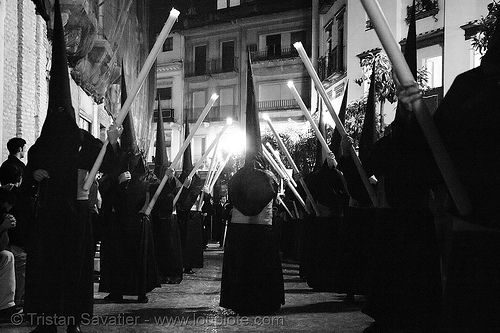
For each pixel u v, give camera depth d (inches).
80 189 209.6
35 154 203.3
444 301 104.6
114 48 838.5
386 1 821.9
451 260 105.0
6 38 423.5
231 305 271.7
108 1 771.4
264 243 273.7
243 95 1664.6
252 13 1644.9
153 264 319.3
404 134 133.4
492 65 103.5
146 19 1228.5
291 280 426.0
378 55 629.0
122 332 232.5
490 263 99.7
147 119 1242.0
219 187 973.2
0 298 253.8
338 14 1114.1
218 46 1705.2
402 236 188.5
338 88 1101.7
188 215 487.8
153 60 199.3
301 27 1590.8
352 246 311.3
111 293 312.8
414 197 186.9
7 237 259.3
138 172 319.9
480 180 102.3
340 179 299.1
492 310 98.0
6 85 424.8
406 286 187.6
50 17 547.5
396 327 190.1
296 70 1581.0
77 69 663.8
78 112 705.0
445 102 108.5
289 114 1576.0
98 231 383.6
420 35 771.4
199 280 422.6
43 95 530.6
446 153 106.8
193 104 1734.7
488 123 101.0
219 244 934.4
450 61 716.0
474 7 693.9
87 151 204.4
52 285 200.8
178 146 1724.9
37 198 204.7
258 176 268.4
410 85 109.2
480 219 102.2
